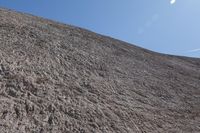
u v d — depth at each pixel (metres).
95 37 25.94
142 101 15.25
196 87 22.23
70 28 25.75
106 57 20.55
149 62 24.69
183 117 14.95
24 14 24.98
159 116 14.01
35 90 11.55
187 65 31.47
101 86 14.98
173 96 18.11
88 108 11.92
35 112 10.09
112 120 11.73
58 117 10.40
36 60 14.59
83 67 16.72
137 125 12.14
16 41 15.95
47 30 21.02
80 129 10.23
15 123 9.02
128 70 19.67
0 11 21.56
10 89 10.79
